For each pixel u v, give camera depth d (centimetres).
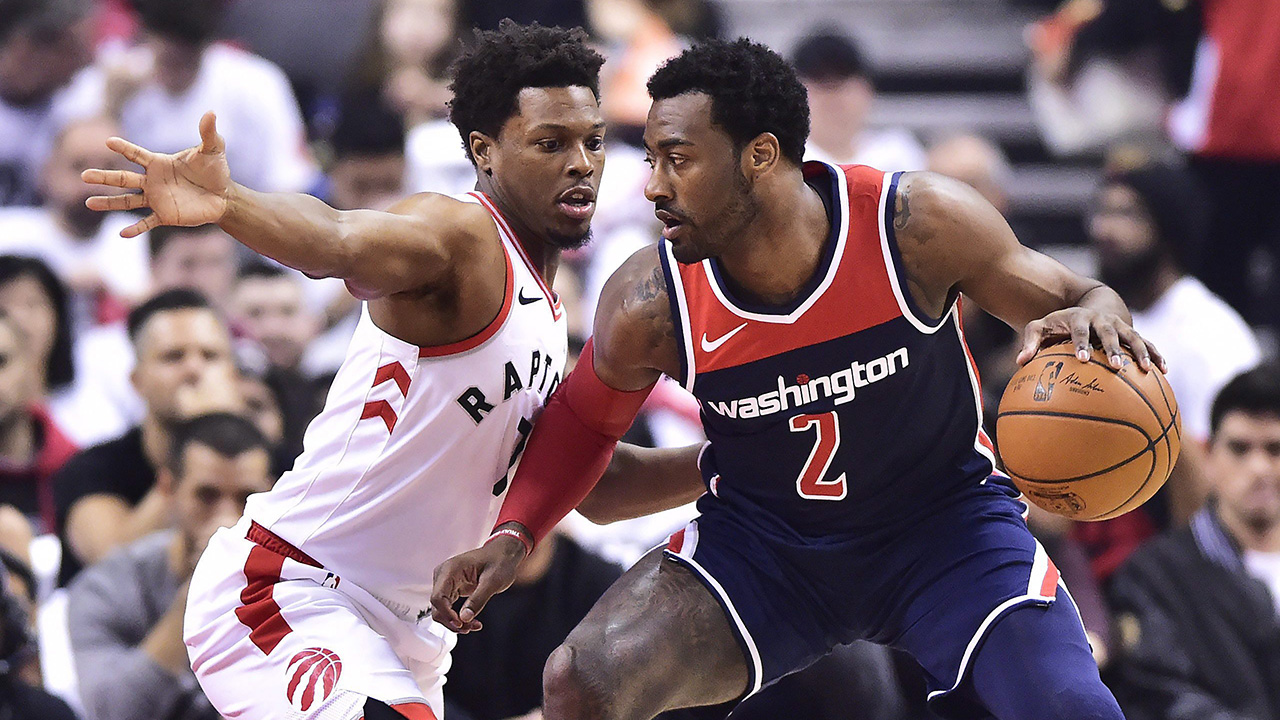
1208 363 2456
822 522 1234
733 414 1205
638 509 1364
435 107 3105
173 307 2017
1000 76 3616
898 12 3775
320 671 1156
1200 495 2038
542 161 1191
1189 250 2536
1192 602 1836
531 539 1216
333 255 1043
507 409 1206
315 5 3406
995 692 1165
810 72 2886
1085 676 1131
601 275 2711
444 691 1692
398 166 2619
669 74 1130
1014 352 2280
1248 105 3059
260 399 2061
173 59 2931
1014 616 1172
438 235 1120
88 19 3033
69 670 1761
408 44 3138
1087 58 3241
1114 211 2538
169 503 1853
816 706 1370
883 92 3628
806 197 1153
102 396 2470
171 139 2955
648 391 1262
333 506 1208
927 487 1227
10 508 1923
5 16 2931
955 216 1149
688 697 1217
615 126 3097
